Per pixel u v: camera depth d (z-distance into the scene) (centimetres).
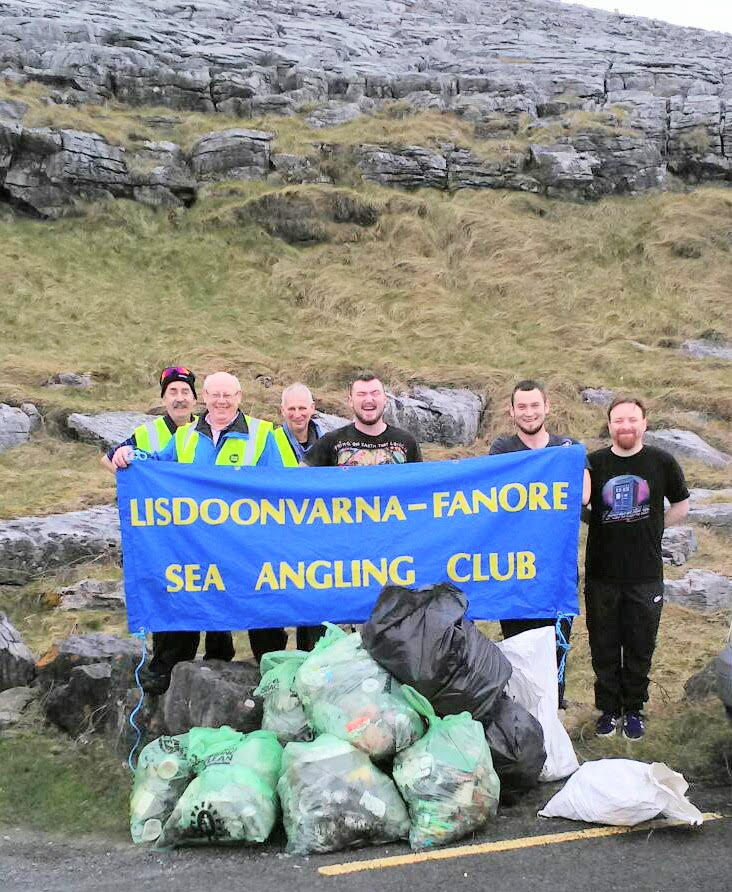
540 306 1775
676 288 1867
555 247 1981
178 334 1570
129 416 1200
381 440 534
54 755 484
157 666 518
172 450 520
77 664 534
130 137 2061
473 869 369
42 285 1669
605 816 403
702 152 2317
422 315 1692
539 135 2300
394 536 500
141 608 491
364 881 359
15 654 563
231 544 494
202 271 1827
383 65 2778
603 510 502
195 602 493
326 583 498
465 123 2367
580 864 372
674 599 773
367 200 2019
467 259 1916
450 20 3878
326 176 2116
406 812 395
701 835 398
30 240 1823
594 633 512
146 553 491
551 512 502
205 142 2088
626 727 505
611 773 412
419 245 1948
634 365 1532
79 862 385
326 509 498
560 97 2600
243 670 491
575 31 3878
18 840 407
